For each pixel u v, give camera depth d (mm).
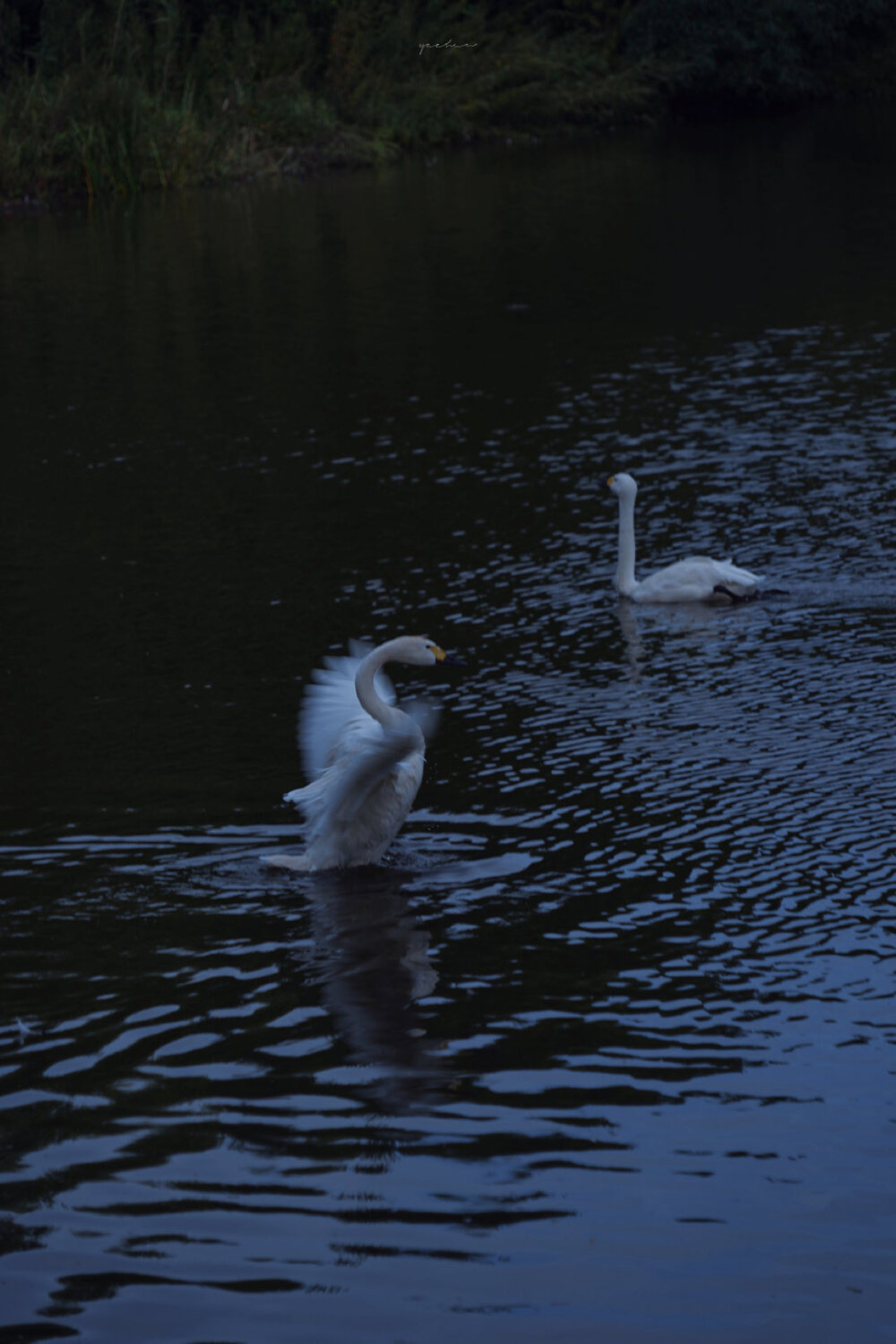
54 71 50906
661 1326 5895
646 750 11836
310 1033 8047
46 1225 6527
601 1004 8289
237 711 12789
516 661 14031
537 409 23484
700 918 9234
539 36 61844
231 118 52188
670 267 33844
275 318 30359
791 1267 6199
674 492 19328
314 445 22031
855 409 22562
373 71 57188
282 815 10742
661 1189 6699
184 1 55031
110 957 8883
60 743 12227
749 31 61781
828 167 48031
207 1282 6176
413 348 27719
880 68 67688
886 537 17109
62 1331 5914
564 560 17016
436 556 17219
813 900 9391
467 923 9234
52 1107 7414
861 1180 6730
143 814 10805
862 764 11359
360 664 10031
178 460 21547
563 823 10625
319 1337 5852
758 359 25750
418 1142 7078
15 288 34344
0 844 10398
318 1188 6727
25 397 25359
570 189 46062
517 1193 6688
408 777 9742
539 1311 5980
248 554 17453
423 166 53562
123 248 38781
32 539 18297
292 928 9188
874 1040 7867
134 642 14703
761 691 13008
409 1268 6230
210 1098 7477
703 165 50188
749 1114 7242
